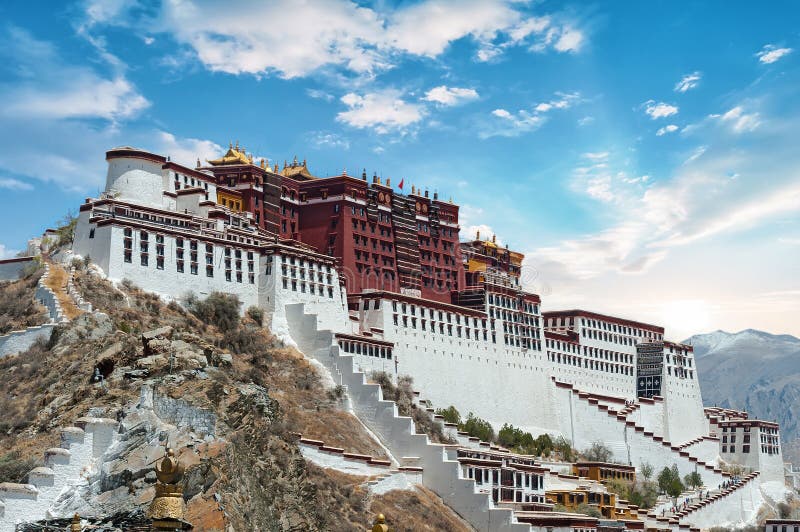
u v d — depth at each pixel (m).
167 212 170.50
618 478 195.25
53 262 159.38
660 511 199.38
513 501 158.75
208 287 165.12
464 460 152.12
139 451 106.88
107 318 141.12
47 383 124.44
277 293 170.00
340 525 128.75
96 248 157.62
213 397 116.56
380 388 159.00
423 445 153.75
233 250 170.12
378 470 146.75
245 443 114.69
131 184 173.62
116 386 117.94
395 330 182.62
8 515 97.38
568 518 150.88
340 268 197.88
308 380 160.50
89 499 102.31
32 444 111.06
